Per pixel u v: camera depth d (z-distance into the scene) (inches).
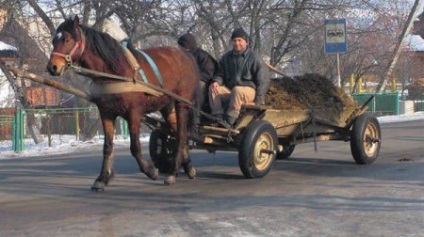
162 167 416.5
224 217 288.0
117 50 331.9
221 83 401.7
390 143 600.7
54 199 339.3
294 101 417.4
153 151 410.3
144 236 258.7
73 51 318.7
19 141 693.9
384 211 297.6
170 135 406.0
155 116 429.1
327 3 829.8
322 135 446.6
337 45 722.2
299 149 550.3
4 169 473.1
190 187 368.5
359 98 1140.5
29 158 577.3
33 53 842.8
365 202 318.0
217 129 378.0
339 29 718.5
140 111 345.1
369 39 1093.8
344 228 267.4
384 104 1187.9
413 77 1603.1
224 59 404.8
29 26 862.5
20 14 816.9
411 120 1013.8
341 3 848.3
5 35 848.9
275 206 311.1
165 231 265.3
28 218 293.9
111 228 272.7
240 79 392.8
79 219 290.4
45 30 850.8
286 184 373.7
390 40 1129.4
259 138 384.2
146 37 831.1
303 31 852.0
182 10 808.9
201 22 805.2
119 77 329.7
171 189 362.6
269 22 831.1
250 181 386.0
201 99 397.1
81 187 376.5
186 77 378.6
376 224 273.4
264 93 391.2
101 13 804.6
